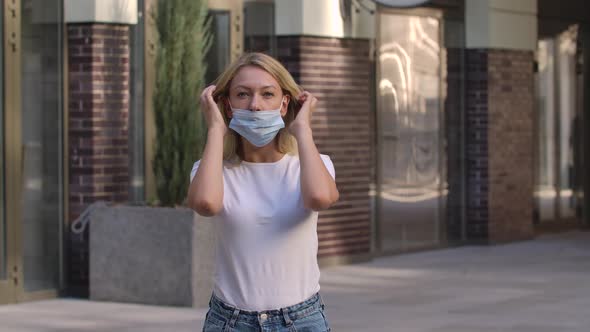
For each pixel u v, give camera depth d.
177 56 11.08
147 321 10.00
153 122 12.06
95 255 11.14
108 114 11.47
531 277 13.37
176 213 10.73
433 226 16.23
